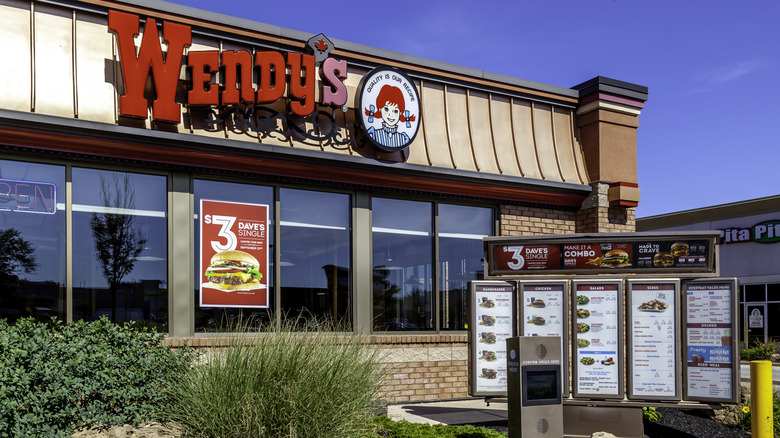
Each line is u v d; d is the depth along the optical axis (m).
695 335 8.74
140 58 10.07
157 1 10.49
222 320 10.84
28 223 9.57
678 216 38.19
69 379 6.91
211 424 6.77
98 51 10.10
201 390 7.09
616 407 8.94
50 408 6.80
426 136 12.85
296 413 6.80
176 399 7.35
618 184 14.20
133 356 7.64
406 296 12.68
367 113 11.92
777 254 32.88
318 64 11.77
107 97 10.02
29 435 6.54
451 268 13.24
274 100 11.02
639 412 8.89
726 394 8.49
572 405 9.09
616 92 14.52
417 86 12.95
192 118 10.62
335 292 11.95
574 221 14.70
